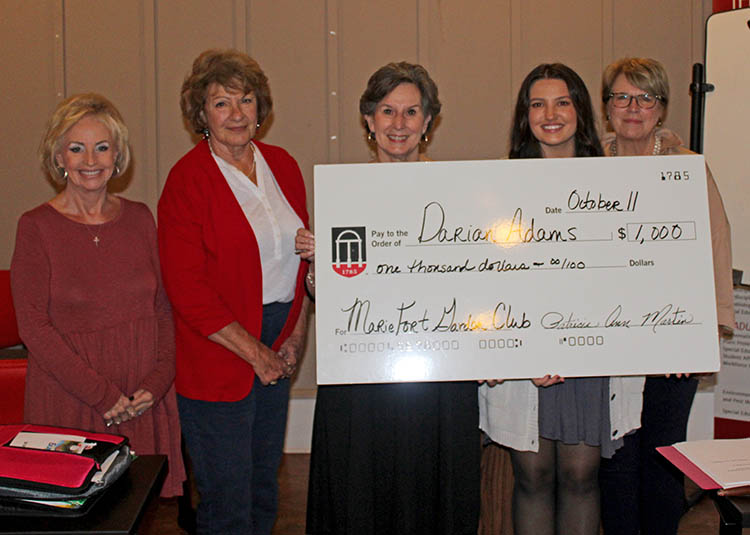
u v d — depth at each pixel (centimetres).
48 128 186
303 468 336
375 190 174
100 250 190
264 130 354
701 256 175
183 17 347
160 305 201
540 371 172
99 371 189
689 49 352
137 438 196
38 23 346
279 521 278
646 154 207
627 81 200
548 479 193
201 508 195
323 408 184
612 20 350
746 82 274
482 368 172
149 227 202
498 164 176
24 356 306
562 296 174
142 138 351
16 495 123
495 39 351
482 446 223
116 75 348
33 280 182
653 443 219
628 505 224
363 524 181
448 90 353
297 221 203
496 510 220
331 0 347
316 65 351
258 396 204
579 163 176
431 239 174
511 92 352
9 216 354
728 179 278
